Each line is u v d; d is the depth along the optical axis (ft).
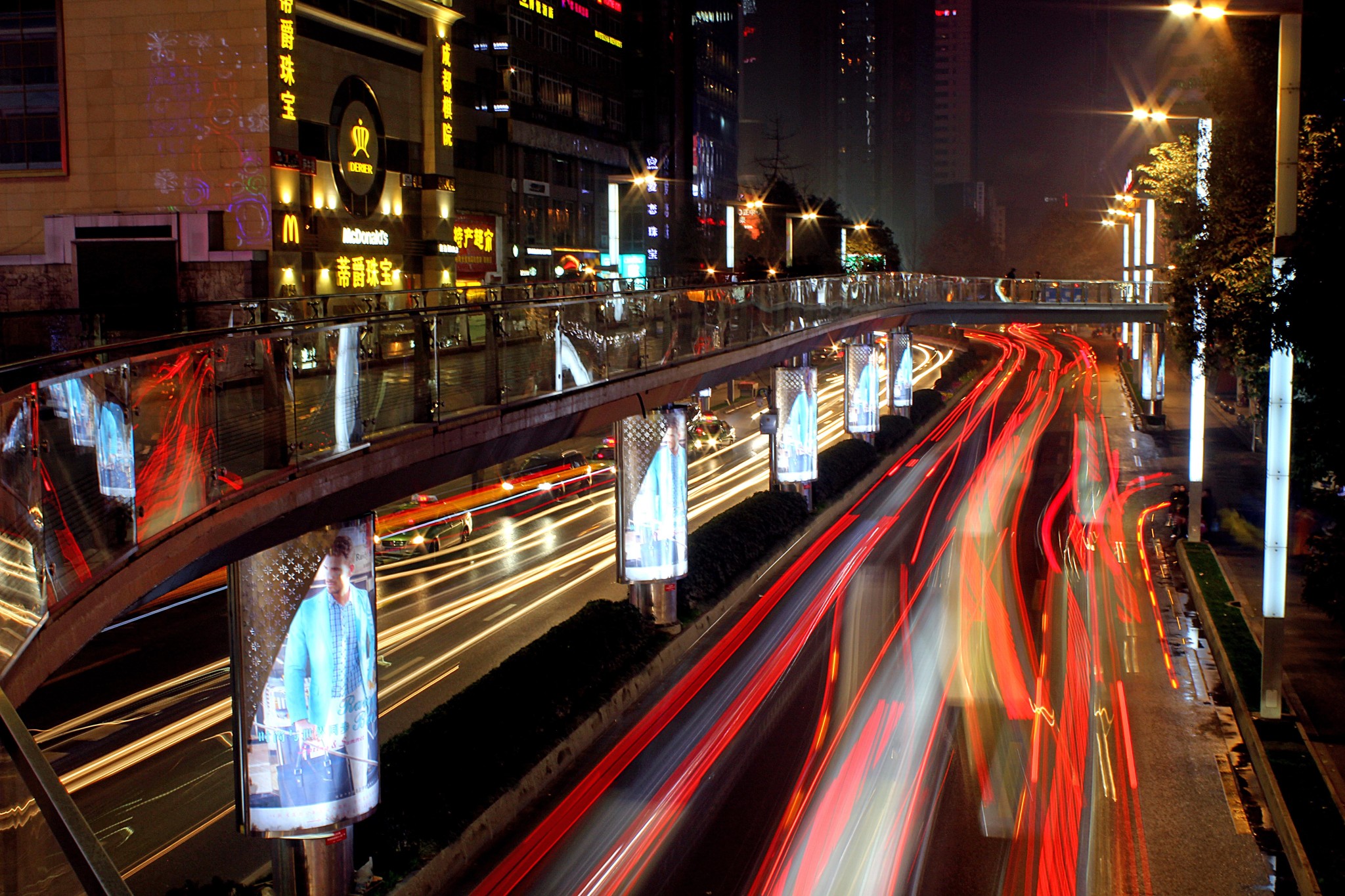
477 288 101.81
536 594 94.38
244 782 44.78
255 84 143.74
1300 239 59.06
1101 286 197.88
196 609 89.10
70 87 146.61
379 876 46.85
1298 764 60.18
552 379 58.75
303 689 44.14
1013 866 48.98
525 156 262.47
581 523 124.36
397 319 45.34
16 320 85.66
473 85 227.20
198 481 33.78
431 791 52.16
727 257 294.05
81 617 27.63
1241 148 83.97
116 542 29.32
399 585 97.66
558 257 278.87
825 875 48.47
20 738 14.38
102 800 55.31
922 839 51.60
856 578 101.14
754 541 103.86
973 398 230.89
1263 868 50.19
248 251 144.77
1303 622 86.63
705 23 384.27
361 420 43.01
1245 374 90.27
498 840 53.36
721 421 187.11
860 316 137.39
